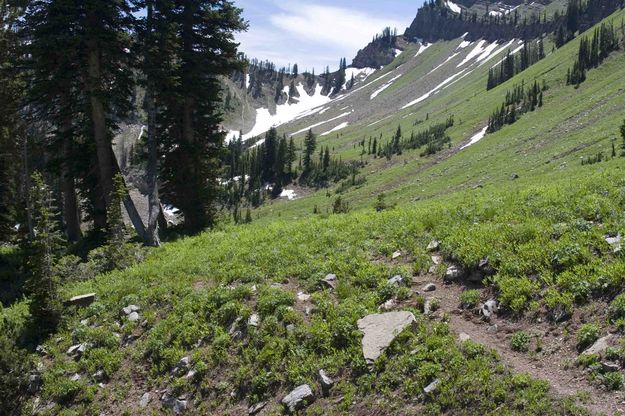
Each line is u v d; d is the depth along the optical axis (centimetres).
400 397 923
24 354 1305
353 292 1284
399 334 1044
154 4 2544
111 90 2597
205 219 3038
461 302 1155
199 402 1106
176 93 2630
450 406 865
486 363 916
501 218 1453
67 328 1480
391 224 1703
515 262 1179
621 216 1221
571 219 1300
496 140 12800
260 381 1075
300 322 1206
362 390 966
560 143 8744
